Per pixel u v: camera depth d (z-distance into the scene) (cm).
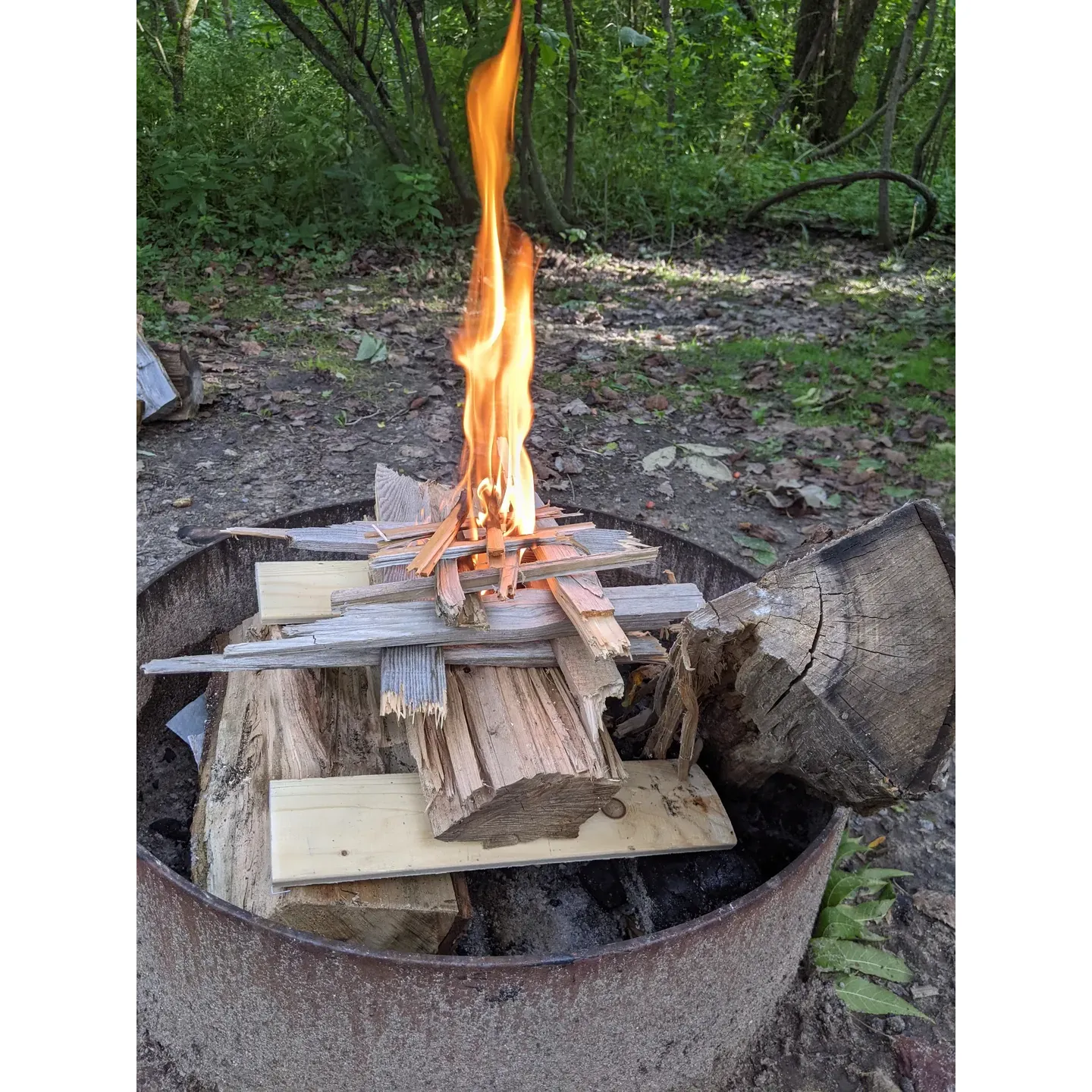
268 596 178
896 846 223
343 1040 138
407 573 168
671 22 758
